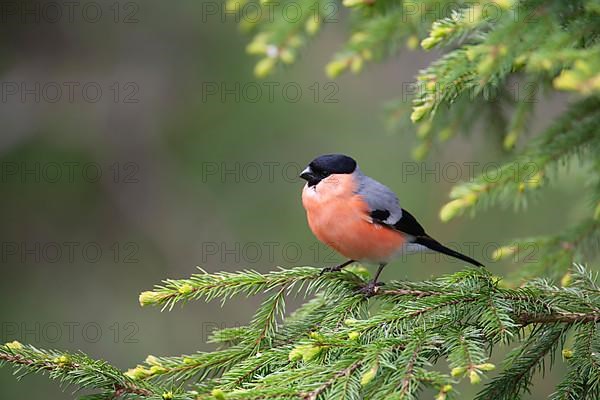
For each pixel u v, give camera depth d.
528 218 11.95
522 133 7.80
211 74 13.65
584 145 6.42
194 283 6.32
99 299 13.41
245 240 13.37
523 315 5.78
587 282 6.28
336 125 13.34
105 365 5.30
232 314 13.24
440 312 5.76
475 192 6.17
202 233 13.48
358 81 13.76
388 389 4.81
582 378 5.41
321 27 6.94
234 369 5.51
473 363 4.88
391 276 12.20
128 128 13.80
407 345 5.21
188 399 4.89
